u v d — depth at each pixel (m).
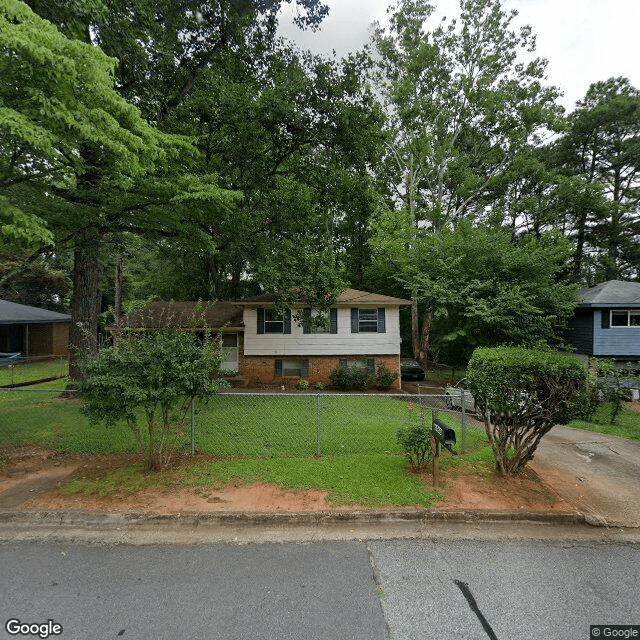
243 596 3.21
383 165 23.95
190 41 11.38
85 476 5.46
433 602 3.16
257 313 16.97
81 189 9.07
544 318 15.54
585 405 5.05
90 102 5.55
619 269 28.45
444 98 22.16
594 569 3.64
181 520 4.42
